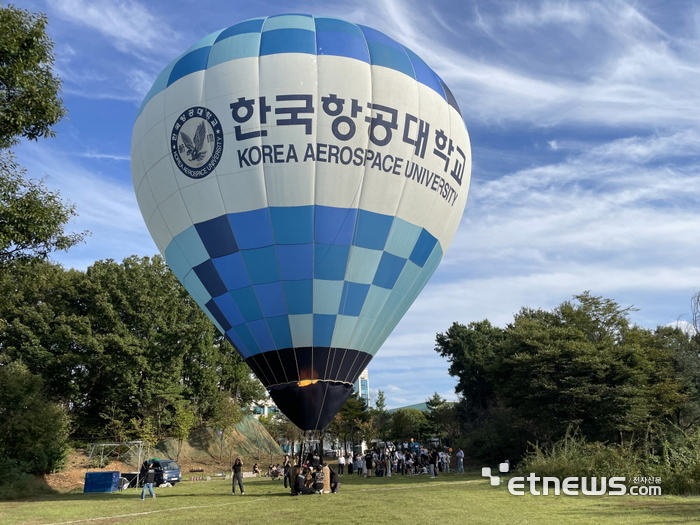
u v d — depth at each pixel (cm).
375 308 1764
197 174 1708
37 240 1483
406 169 1739
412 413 7475
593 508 1283
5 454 2712
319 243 1673
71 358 4172
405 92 1769
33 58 1414
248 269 1692
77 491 2577
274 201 1661
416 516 1188
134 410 4428
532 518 1139
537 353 3288
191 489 2453
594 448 1903
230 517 1279
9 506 1742
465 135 1992
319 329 1695
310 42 1766
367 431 5966
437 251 1914
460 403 5747
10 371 2889
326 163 1659
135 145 1889
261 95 1680
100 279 4644
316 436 1792
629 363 3303
